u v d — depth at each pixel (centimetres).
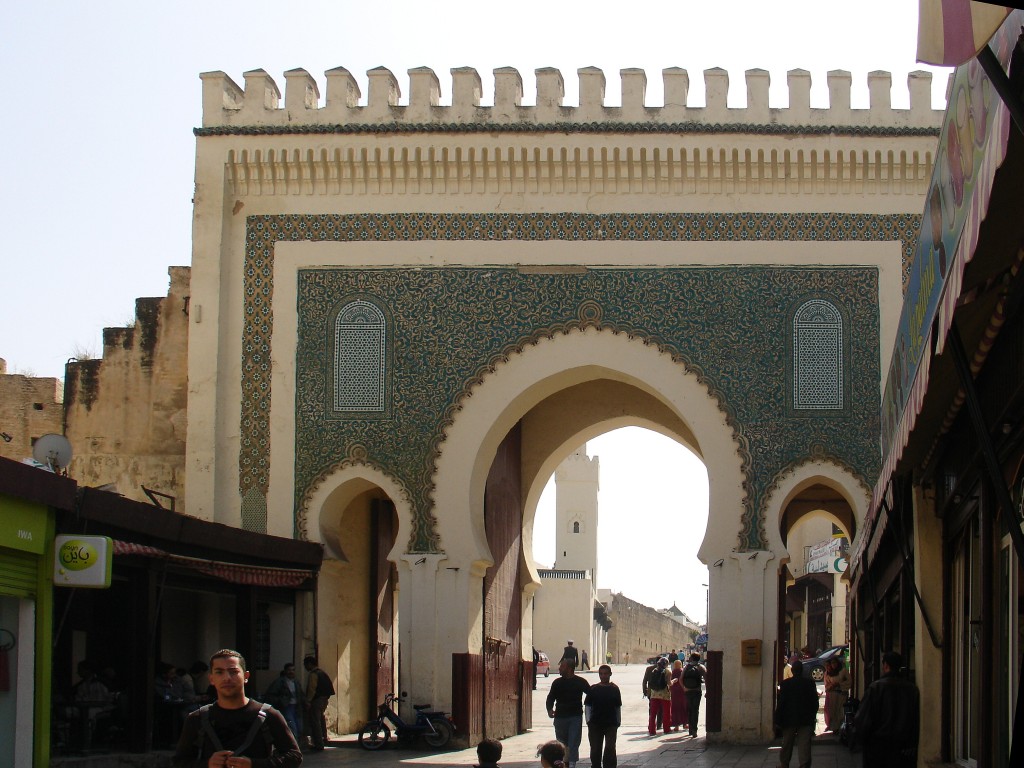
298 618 2111
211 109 2281
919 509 1367
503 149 2228
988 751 1078
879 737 1230
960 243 745
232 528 1877
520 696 2462
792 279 2198
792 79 2241
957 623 1319
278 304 2241
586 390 2534
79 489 1473
